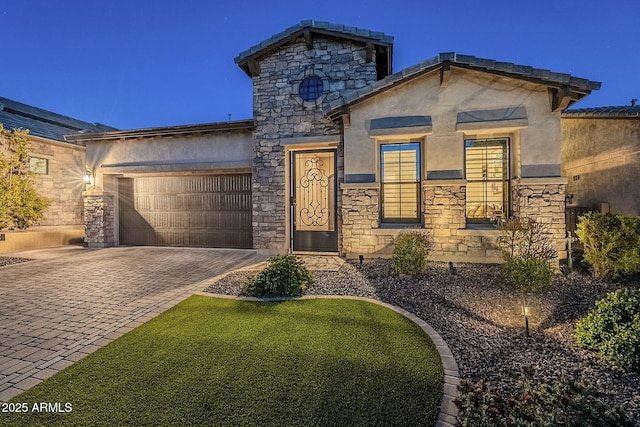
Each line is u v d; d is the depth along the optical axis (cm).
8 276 738
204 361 344
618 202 998
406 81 786
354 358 350
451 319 470
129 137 1095
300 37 947
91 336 415
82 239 1379
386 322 450
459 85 780
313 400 278
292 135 955
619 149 996
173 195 1155
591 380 315
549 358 358
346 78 923
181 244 1151
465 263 781
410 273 679
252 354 359
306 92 962
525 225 662
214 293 596
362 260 827
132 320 468
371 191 838
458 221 786
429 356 355
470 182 834
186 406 271
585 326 383
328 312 489
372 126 834
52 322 462
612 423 213
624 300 374
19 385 306
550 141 738
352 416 259
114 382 306
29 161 1201
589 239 662
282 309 504
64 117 1789
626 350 330
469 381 304
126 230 1198
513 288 603
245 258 934
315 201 977
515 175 782
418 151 855
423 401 278
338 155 920
